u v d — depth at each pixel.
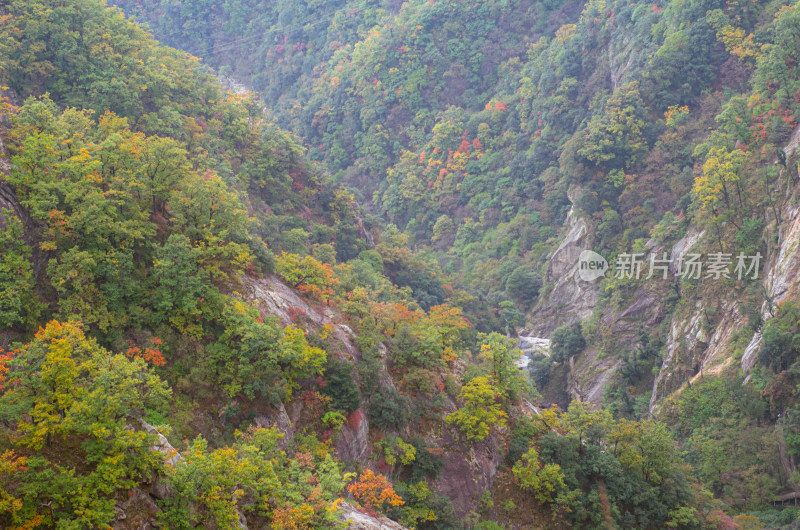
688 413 71.25
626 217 103.62
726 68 108.38
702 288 83.25
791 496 58.28
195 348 35.41
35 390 22.55
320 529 27.22
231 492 24.78
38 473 20.23
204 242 39.41
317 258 68.75
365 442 39.94
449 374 49.22
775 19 103.81
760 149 85.75
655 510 45.75
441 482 42.38
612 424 49.03
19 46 56.16
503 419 47.53
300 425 37.34
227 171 65.06
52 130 37.22
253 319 36.75
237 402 34.97
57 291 32.59
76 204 34.12
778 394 64.25
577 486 45.03
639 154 107.38
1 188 32.53
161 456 23.31
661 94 109.44
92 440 21.95
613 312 95.25
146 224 37.50
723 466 62.84
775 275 74.00
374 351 44.28
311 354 38.09
